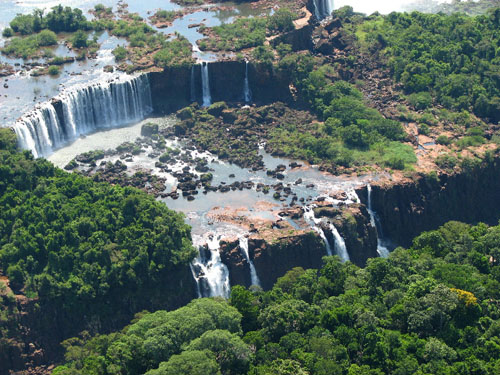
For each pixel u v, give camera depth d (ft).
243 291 586.04
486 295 599.57
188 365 487.61
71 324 636.89
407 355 531.91
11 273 635.66
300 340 540.52
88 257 647.97
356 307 566.77
